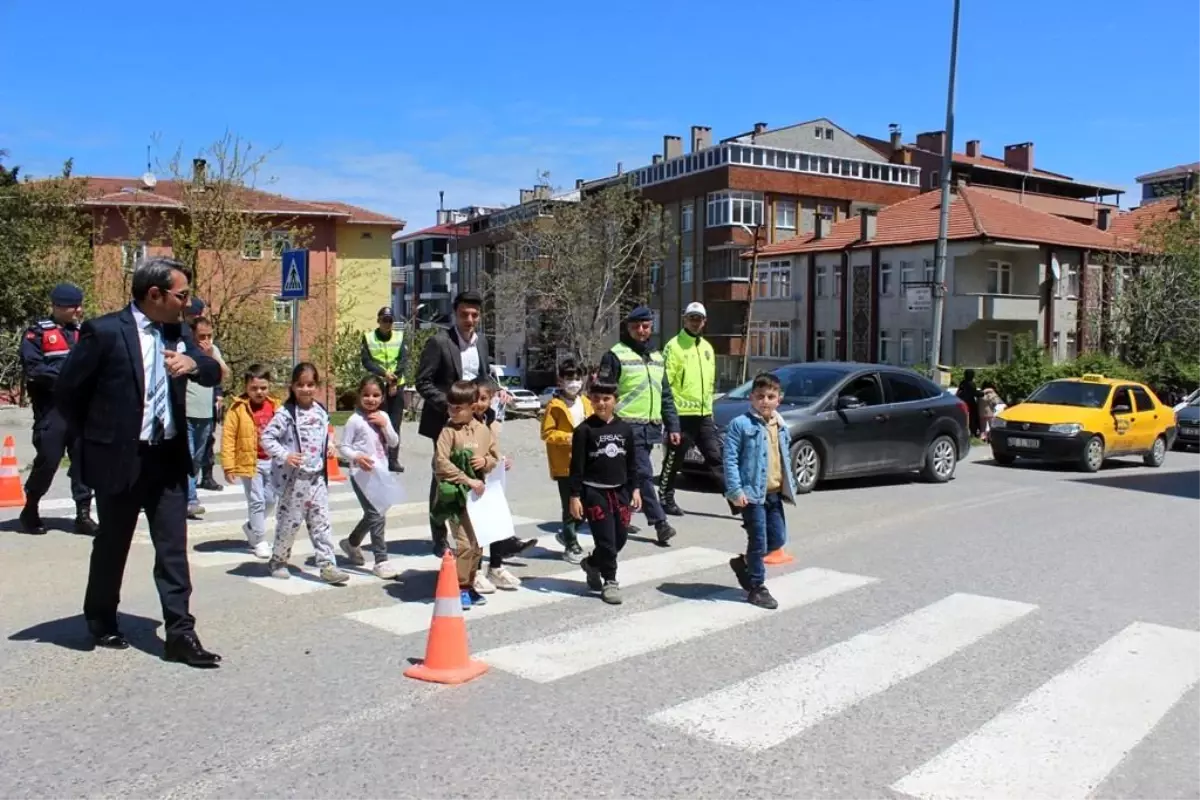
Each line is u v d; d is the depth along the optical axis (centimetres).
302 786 386
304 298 1233
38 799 372
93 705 468
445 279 9288
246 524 805
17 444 1564
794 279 5356
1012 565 834
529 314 5594
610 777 400
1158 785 406
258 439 796
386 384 1318
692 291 6166
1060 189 7194
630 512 697
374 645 571
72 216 2908
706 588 734
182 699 478
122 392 509
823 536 960
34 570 734
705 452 1076
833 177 6166
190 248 2198
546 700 487
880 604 693
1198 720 479
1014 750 437
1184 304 3966
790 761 420
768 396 687
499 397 767
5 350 2447
